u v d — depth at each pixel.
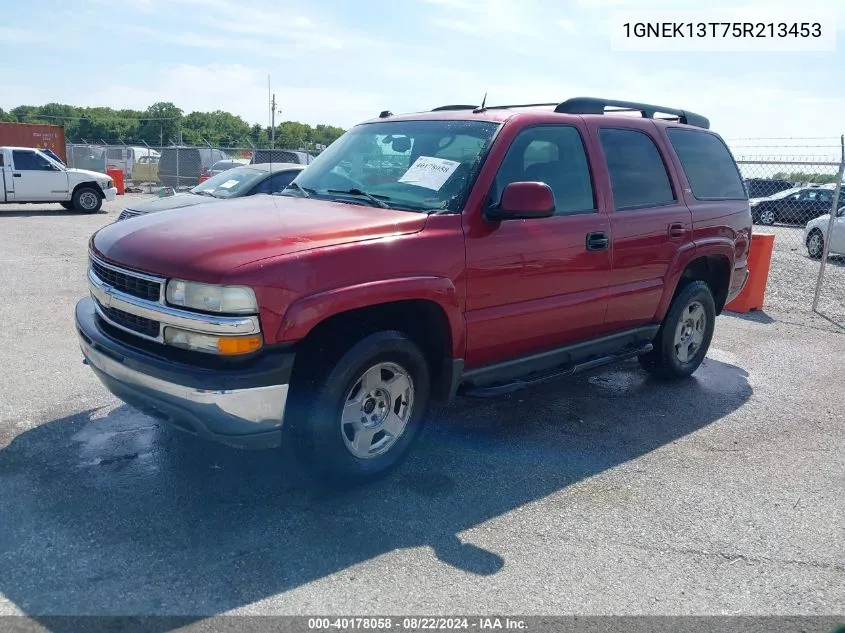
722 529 3.83
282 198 4.65
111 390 3.90
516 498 4.06
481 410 5.41
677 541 3.69
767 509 4.07
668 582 3.33
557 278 4.68
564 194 4.81
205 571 3.21
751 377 6.59
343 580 3.21
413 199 4.34
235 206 4.36
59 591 3.03
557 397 5.79
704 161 6.17
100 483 3.95
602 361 5.30
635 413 5.51
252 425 3.47
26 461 4.17
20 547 3.33
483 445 4.77
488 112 4.80
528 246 4.45
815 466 4.68
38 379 5.50
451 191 4.27
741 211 6.45
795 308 9.74
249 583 3.14
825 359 7.30
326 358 3.70
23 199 19.28
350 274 3.62
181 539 3.45
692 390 6.12
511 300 4.43
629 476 4.41
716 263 6.36
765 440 5.09
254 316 3.36
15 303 7.93
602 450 4.78
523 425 5.15
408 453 4.25
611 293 5.11
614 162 5.22
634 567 3.43
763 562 3.53
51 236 14.14
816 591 3.31
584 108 5.22
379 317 3.96
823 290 11.17
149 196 27.12
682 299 5.91
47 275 9.68
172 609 2.95
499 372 4.55
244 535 3.52
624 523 3.84
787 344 7.86
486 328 4.31
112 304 3.80
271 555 3.36
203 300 3.38
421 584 3.21
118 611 2.92
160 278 3.52
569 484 4.27
